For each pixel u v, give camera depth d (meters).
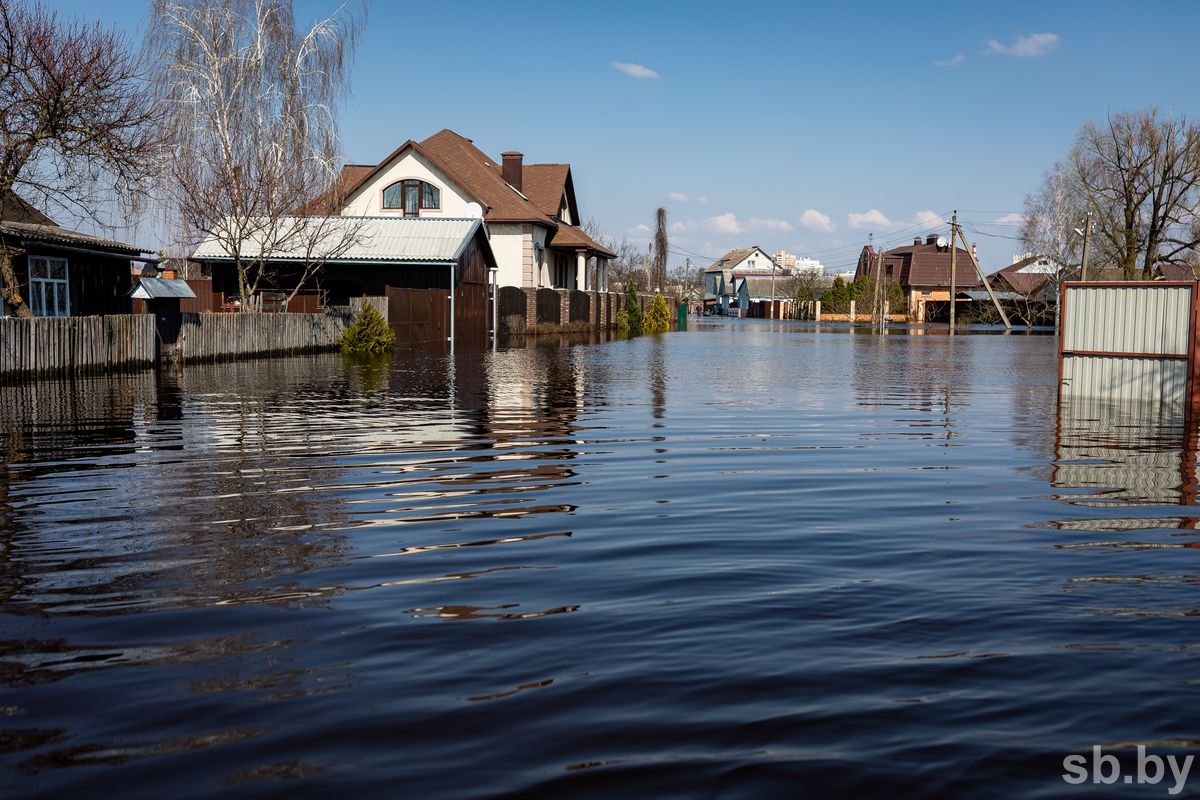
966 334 50.03
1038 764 2.78
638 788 2.64
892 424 11.56
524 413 12.30
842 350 30.83
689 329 56.31
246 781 2.70
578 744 2.92
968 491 7.28
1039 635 3.91
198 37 27.80
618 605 4.34
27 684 3.42
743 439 10.15
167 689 3.37
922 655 3.68
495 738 2.96
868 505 6.72
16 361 15.60
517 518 6.23
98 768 2.78
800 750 2.88
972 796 2.60
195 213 26.81
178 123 27.33
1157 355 14.32
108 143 18.70
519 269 41.56
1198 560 5.17
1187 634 3.92
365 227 32.91
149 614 4.21
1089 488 7.41
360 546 5.45
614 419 11.78
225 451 9.01
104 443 9.48
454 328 31.75
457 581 4.73
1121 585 4.67
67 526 5.93
